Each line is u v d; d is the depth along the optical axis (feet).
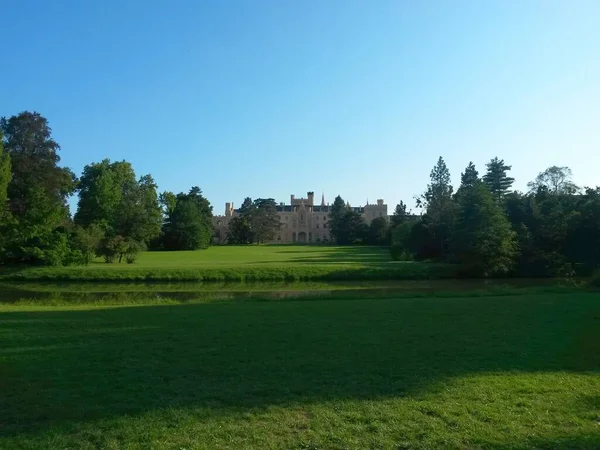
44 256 167.43
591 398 24.30
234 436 19.99
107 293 119.03
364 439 19.61
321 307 64.59
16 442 19.47
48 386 27.02
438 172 223.71
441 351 35.19
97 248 193.26
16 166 179.11
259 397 24.77
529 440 19.39
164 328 46.21
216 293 117.08
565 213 174.29
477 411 22.49
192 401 24.25
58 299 101.96
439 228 213.66
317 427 20.80
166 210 349.61
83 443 19.40
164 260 222.89
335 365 31.09
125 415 22.35
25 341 39.75
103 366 31.30
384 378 28.09
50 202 182.19
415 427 20.71
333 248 372.99
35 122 187.01
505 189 253.44
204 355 34.27
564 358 32.76
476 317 52.80
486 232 153.28
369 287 131.85
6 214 158.30
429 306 64.23
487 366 30.66
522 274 160.97
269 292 118.21
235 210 632.79
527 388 25.85
